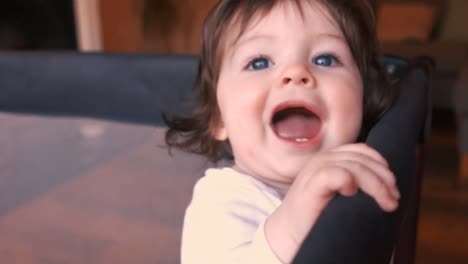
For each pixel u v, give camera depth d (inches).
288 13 20.5
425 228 57.5
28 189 42.5
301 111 19.2
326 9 21.0
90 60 60.9
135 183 42.6
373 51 23.5
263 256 13.5
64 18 131.3
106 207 38.6
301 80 18.7
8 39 124.6
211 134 26.7
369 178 11.7
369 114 21.8
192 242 18.3
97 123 60.1
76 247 33.4
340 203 10.9
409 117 17.0
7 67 65.2
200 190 20.7
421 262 50.6
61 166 47.1
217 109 24.9
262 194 19.1
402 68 31.6
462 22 145.3
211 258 17.2
